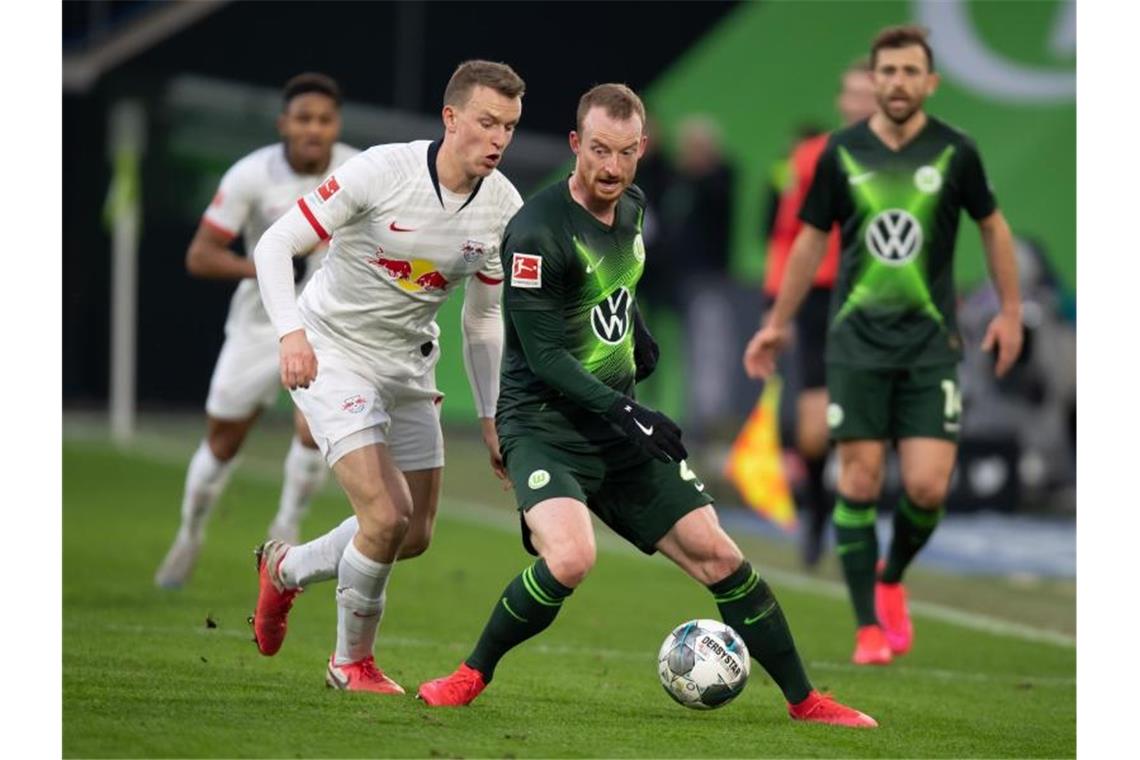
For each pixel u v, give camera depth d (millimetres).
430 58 57156
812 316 35531
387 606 29734
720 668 18781
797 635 29109
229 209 28281
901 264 25672
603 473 18797
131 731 16688
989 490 45312
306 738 16609
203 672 21062
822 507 36906
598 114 17688
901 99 25312
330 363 19719
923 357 25781
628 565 37062
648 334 19781
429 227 19109
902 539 26438
